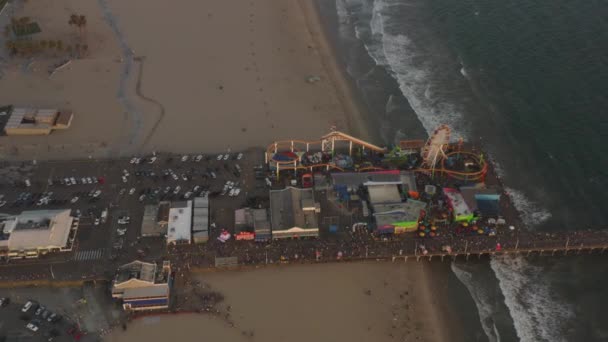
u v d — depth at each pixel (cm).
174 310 16800
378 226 18838
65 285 17338
